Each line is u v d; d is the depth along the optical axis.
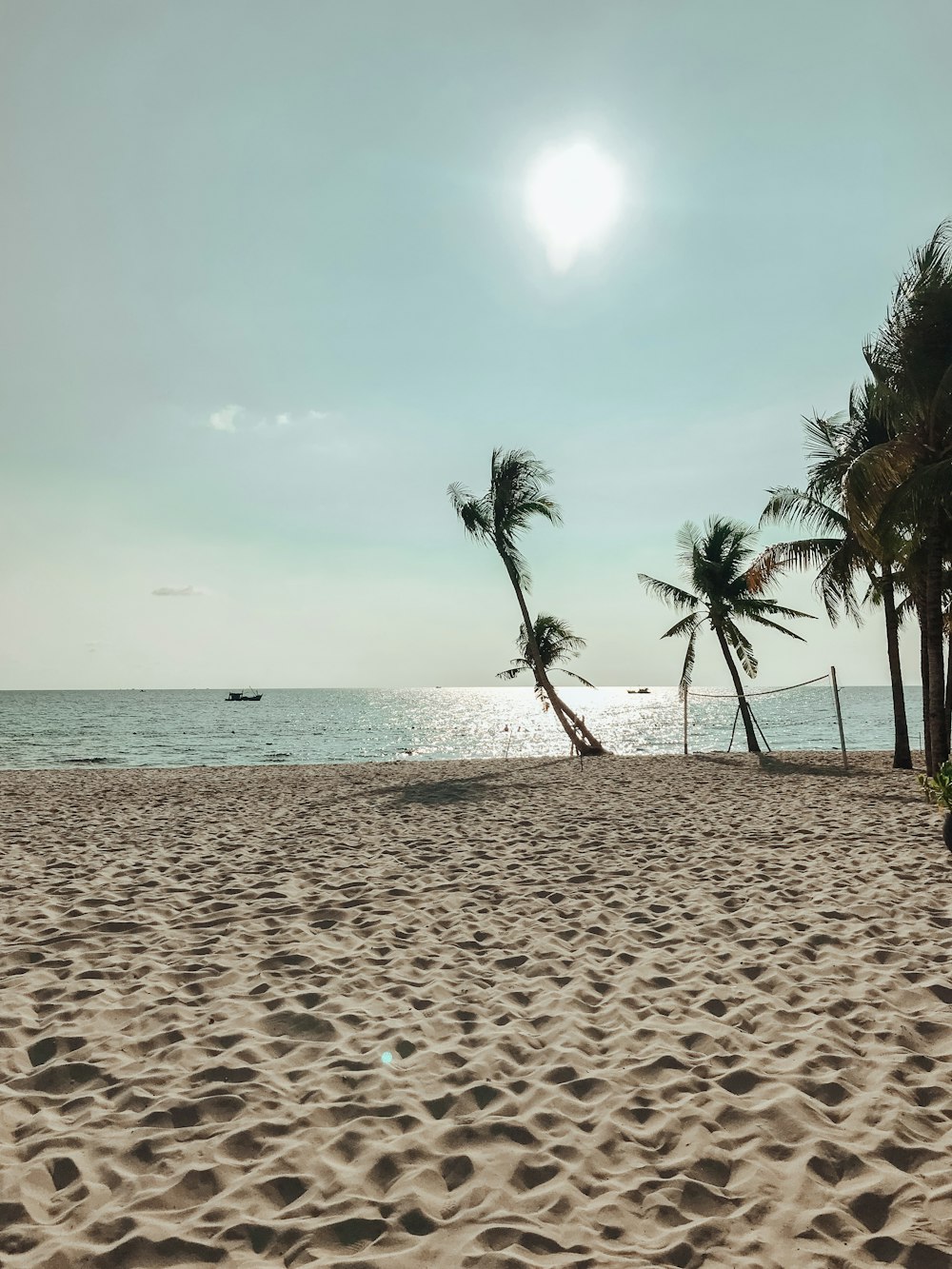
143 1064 3.62
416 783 14.95
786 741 37.59
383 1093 3.34
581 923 5.78
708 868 7.38
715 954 5.06
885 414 12.89
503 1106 3.23
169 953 5.17
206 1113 3.17
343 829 9.81
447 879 7.16
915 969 4.66
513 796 12.77
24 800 12.66
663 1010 4.20
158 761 30.12
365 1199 2.62
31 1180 2.72
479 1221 2.51
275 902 6.42
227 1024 4.04
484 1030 3.99
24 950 5.16
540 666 22.33
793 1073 3.45
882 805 10.98
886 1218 2.50
